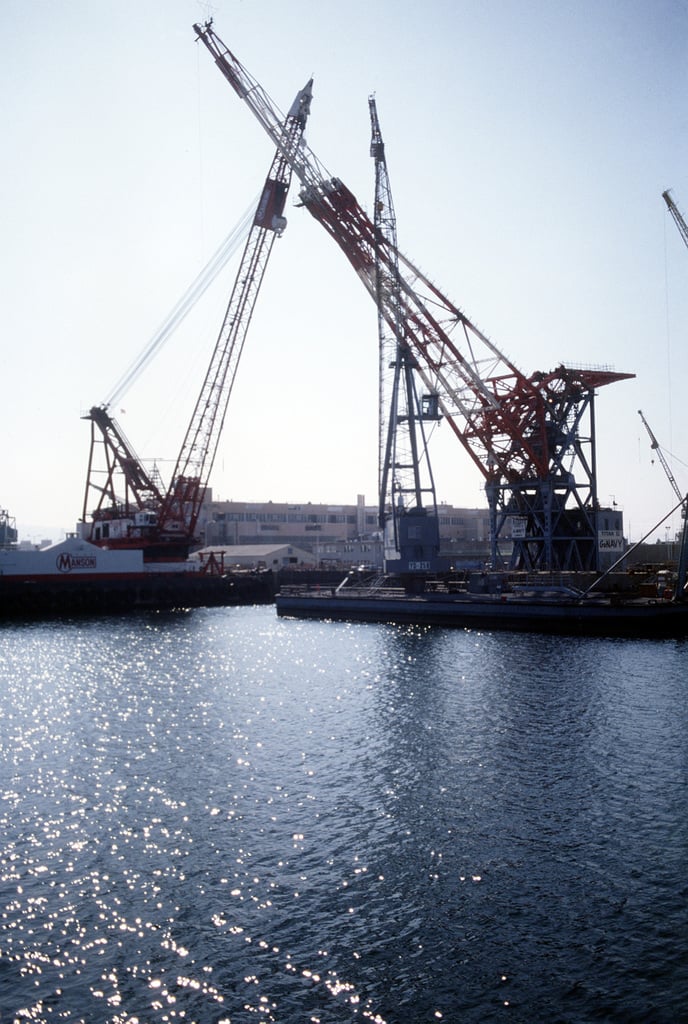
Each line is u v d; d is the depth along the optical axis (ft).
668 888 67.72
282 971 57.67
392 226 301.84
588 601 232.53
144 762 112.37
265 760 111.86
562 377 284.61
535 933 61.52
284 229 372.99
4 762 113.50
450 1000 53.62
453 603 263.70
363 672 184.65
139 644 256.32
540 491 292.81
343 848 79.20
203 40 318.86
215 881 72.38
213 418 401.08
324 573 467.11
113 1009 53.62
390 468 315.58
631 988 53.93
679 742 111.34
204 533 605.73
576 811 86.69
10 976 57.47
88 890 70.95
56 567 388.98
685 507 226.17
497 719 129.59
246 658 217.77
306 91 316.81
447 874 72.38
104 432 433.89
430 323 291.58
